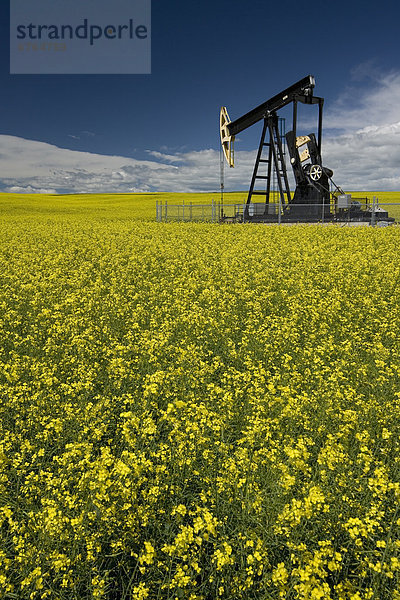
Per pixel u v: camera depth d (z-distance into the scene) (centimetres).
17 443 461
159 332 801
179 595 294
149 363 663
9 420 515
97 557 331
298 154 2870
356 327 859
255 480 390
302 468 371
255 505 341
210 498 377
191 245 1991
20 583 306
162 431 501
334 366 693
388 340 793
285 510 321
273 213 3047
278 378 595
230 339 780
